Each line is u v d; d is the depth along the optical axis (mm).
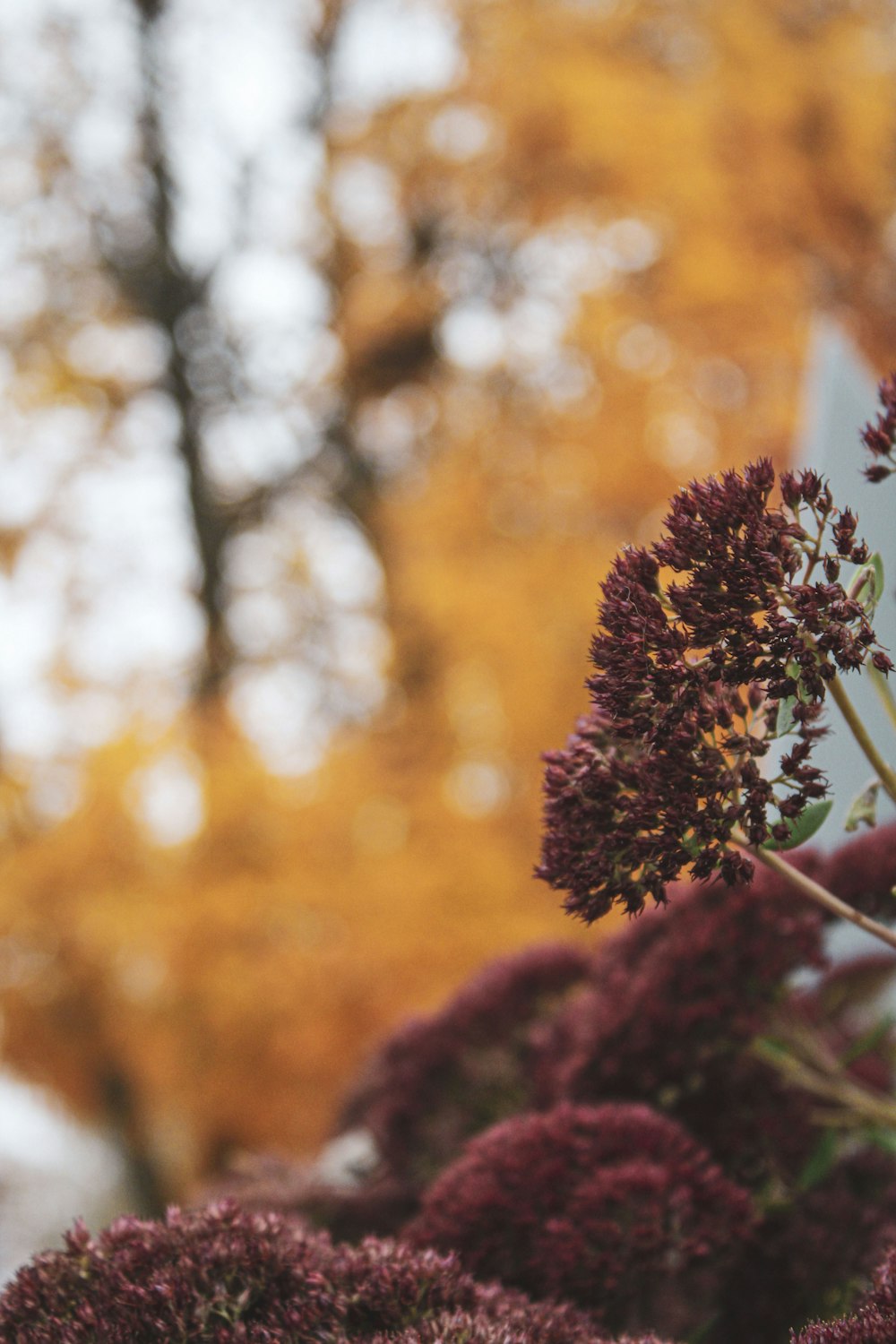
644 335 7051
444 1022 1458
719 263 6508
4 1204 6406
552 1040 1362
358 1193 1347
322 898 5578
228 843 5812
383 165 9227
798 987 1241
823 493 726
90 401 9188
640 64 7445
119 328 9516
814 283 6527
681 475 6859
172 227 9539
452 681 6832
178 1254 851
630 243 7227
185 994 5738
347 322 9461
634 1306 1018
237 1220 878
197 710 6559
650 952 1234
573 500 7293
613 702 720
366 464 9914
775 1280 1055
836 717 1289
